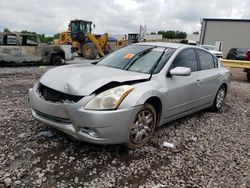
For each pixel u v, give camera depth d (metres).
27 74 10.02
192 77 4.61
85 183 2.77
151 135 3.81
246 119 5.52
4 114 4.70
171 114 4.16
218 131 4.62
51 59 13.38
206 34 37.91
